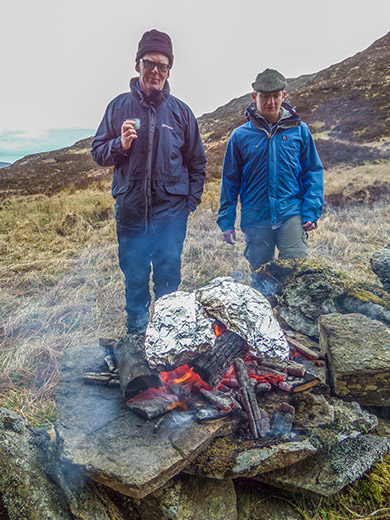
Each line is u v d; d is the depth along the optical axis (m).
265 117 3.01
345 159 16.17
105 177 16.36
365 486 1.71
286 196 3.06
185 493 1.59
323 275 2.74
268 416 1.83
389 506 1.65
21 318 3.58
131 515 1.60
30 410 2.39
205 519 1.53
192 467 1.61
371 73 34.19
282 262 2.94
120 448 1.60
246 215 3.25
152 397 1.83
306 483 1.66
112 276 4.38
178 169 2.54
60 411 1.81
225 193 3.34
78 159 37.41
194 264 4.74
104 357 2.20
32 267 5.03
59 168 30.94
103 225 7.17
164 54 2.29
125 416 1.77
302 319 2.70
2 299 4.03
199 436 1.65
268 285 2.99
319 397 1.97
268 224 3.18
